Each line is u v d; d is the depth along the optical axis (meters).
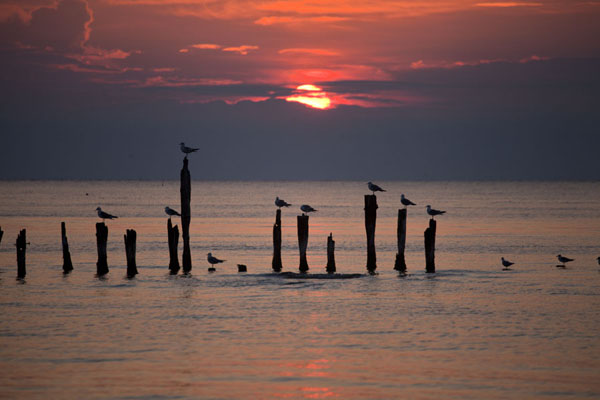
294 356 78.69
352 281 129.75
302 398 66.38
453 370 74.06
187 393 67.38
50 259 164.12
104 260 138.38
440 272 142.25
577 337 87.31
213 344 83.69
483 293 117.69
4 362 76.44
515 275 139.62
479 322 95.31
